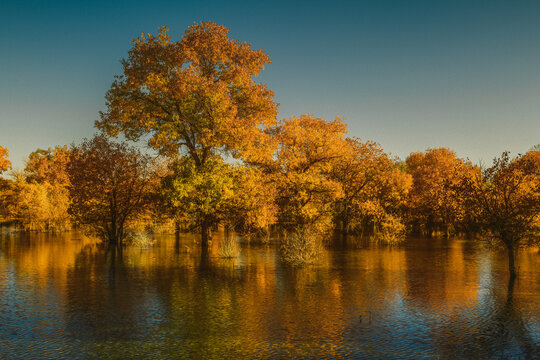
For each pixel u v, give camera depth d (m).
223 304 13.76
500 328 11.20
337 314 12.55
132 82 30.61
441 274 19.92
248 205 32.34
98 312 12.66
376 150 48.53
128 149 33.59
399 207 54.69
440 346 9.77
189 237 41.25
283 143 43.47
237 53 31.95
